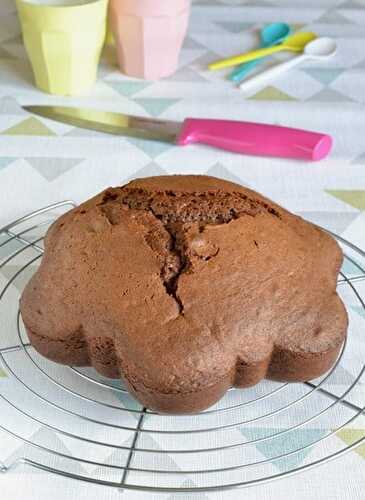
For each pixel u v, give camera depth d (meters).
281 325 0.31
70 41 0.50
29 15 0.49
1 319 0.36
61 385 0.32
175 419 0.32
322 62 0.58
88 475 0.30
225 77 0.56
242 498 0.30
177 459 0.31
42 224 0.42
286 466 0.31
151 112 0.52
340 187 0.46
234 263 0.32
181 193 0.35
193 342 0.30
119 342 0.31
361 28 0.62
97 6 0.49
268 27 0.61
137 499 0.30
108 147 0.49
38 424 0.32
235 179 0.46
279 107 0.53
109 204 0.35
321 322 0.31
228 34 0.61
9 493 0.30
